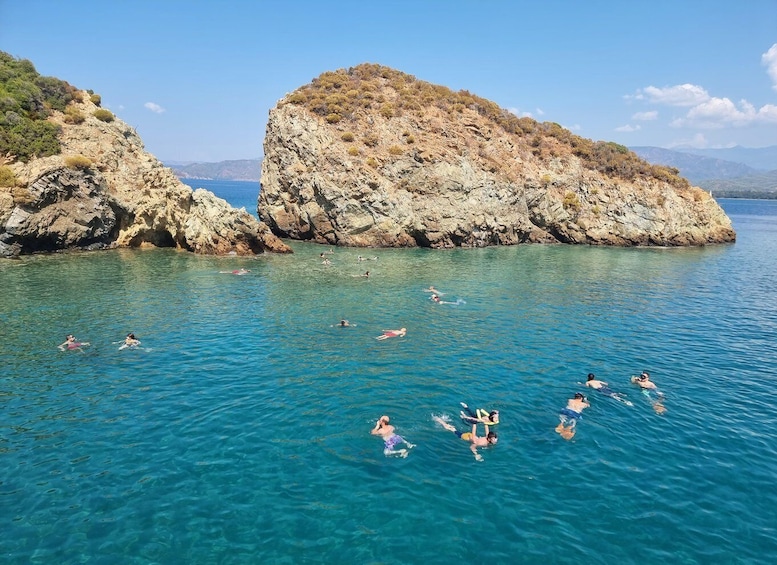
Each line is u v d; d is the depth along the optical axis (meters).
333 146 60.53
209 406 16.53
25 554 9.77
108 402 16.69
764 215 160.25
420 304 31.31
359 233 58.31
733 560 10.07
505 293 35.31
